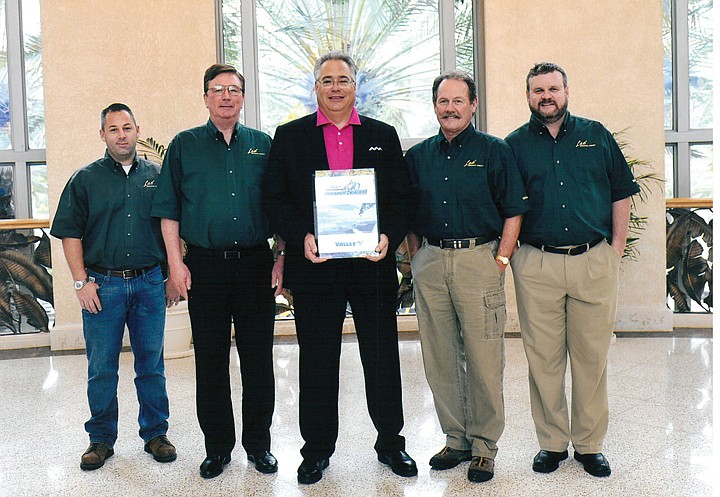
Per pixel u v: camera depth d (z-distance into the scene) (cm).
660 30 591
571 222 288
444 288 294
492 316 290
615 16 593
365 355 299
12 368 529
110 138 313
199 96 605
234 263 298
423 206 295
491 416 294
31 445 352
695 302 618
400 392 302
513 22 602
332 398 297
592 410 298
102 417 326
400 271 633
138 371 331
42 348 602
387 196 294
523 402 405
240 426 374
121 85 593
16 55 643
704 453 317
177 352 557
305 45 646
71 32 586
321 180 285
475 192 287
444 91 284
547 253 293
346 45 645
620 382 443
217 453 305
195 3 604
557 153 290
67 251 316
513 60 603
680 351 526
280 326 634
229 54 641
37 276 608
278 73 646
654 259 600
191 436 360
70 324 595
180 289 299
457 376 307
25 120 650
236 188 296
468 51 639
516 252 304
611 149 295
